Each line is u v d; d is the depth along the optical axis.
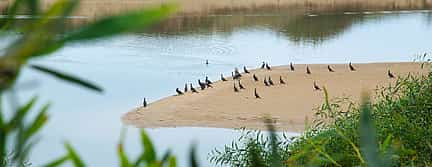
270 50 44.91
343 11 69.44
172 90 31.17
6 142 0.73
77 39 0.65
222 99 28.58
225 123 25.34
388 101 10.35
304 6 72.88
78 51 39.31
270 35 52.09
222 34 51.88
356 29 56.41
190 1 70.75
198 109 27.12
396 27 57.25
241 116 26.14
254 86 30.83
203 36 50.53
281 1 77.00
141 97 28.88
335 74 33.56
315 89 30.05
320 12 68.25
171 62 39.28
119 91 29.78
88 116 20.25
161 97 29.30
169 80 33.81
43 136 0.88
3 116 0.72
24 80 0.67
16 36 0.67
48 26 0.66
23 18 0.70
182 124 25.12
